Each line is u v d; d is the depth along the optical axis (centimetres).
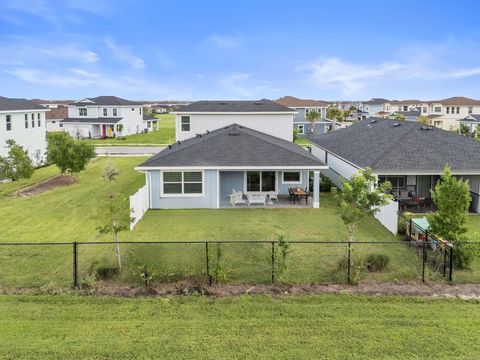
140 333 919
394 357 827
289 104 7381
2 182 3048
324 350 852
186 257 1453
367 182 1439
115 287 1179
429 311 1025
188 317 994
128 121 7300
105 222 1330
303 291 1152
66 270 1336
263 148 2400
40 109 3888
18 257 1461
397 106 10156
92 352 844
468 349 855
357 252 1461
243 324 959
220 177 2452
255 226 1895
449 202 1425
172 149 2538
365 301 1083
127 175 3338
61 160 3061
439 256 1360
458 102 8512
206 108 3350
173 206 2266
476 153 2348
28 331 925
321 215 2112
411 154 2323
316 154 3731
